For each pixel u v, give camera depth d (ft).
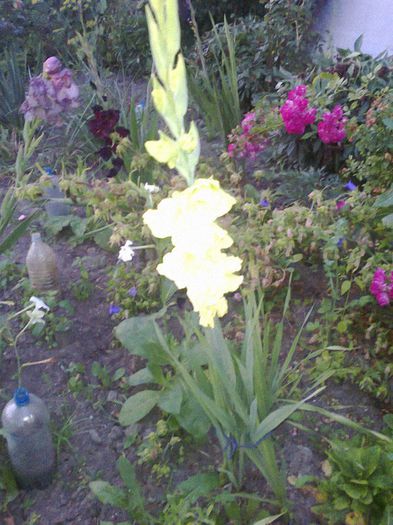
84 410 4.85
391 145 6.06
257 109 7.67
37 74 10.80
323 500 4.04
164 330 5.48
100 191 5.88
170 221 2.43
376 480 3.89
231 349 4.55
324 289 5.79
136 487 3.96
